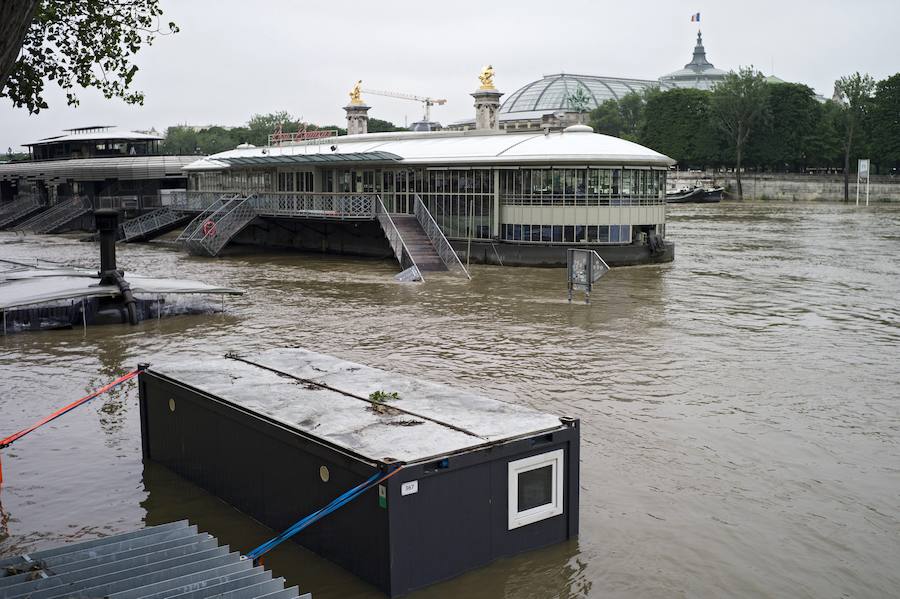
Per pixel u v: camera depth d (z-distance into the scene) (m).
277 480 12.95
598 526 13.38
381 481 10.71
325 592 11.15
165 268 52.03
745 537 13.06
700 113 141.38
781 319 32.56
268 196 61.06
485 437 11.93
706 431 18.30
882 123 128.38
